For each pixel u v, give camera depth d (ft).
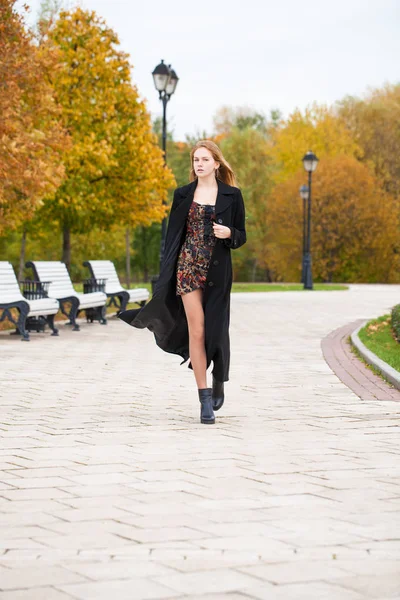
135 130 124.77
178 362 49.39
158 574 14.55
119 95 123.03
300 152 278.46
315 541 16.42
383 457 24.04
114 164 120.06
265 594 13.58
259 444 25.86
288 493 20.03
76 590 13.80
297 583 14.11
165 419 30.55
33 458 23.81
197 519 17.90
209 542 16.34
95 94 122.01
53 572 14.66
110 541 16.42
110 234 236.43
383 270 269.03
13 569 14.83
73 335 66.64
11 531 17.08
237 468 22.57
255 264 320.70
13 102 72.38
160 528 17.25
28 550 15.88
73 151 118.21
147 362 49.26
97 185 125.39
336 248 262.26
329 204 257.96
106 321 78.38
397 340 56.65
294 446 25.54
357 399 35.37
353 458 23.89
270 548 15.97
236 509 18.65
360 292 155.02
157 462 23.30
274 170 292.81
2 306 60.90
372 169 270.87
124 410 32.60
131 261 279.28
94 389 38.40
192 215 29.22
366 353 48.57
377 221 255.91
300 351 54.85
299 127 282.36
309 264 172.65
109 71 121.39
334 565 15.03
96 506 18.89
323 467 22.75
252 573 14.60
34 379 41.65
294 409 32.78
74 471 22.25
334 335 65.36
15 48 73.00
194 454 24.38
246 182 292.61
